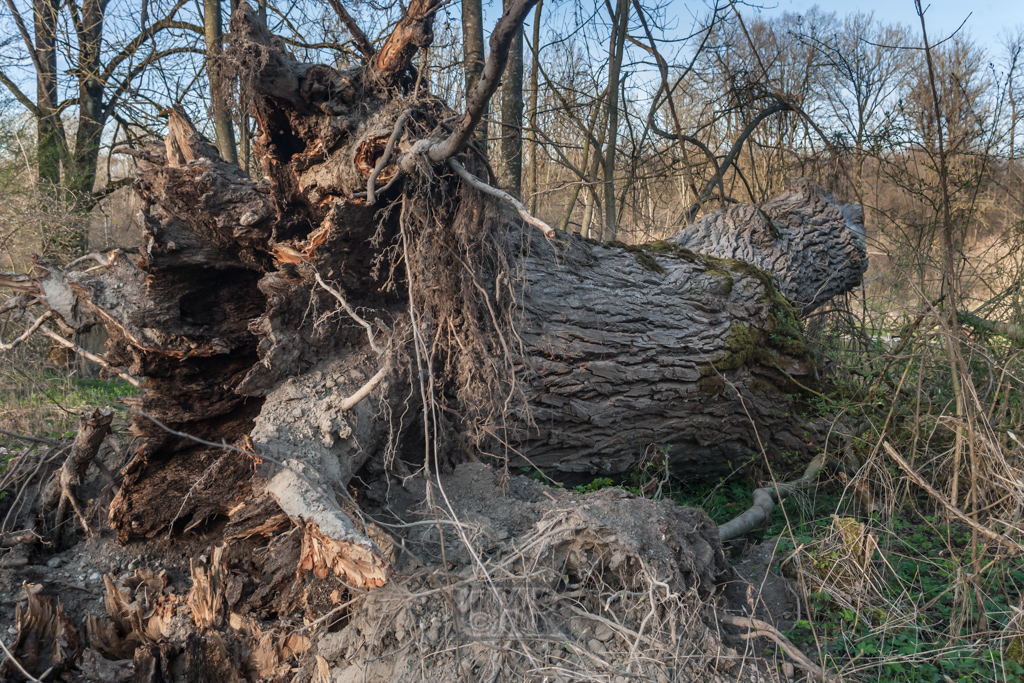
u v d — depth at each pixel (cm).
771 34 1090
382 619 243
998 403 395
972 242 610
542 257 390
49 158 959
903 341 428
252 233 295
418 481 306
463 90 596
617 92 869
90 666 249
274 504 257
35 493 321
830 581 285
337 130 285
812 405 442
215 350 294
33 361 582
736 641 254
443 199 295
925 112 613
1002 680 234
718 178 902
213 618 261
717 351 414
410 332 295
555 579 255
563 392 367
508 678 222
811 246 584
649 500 293
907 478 345
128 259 313
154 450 288
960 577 272
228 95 283
